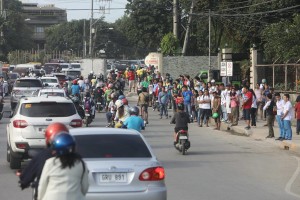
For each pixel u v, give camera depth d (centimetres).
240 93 5897
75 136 1731
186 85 5906
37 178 1208
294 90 6875
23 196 2147
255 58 7388
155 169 1662
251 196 2227
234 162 3203
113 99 4525
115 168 1630
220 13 9175
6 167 2866
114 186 1623
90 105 5209
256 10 8456
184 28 11119
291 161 3284
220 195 2230
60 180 1128
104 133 1758
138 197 1628
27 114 2777
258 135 4528
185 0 10331
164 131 4866
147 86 7606
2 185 2380
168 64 9906
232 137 4569
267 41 7531
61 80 9538
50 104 2822
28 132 2745
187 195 2211
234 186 2447
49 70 12669
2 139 4125
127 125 2969
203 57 9931
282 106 4141
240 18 8812
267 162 3225
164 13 12100
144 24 12125
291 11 8269
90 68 11600
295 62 6975
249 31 8738
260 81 7344
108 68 14850
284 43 6956
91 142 1711
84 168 1155
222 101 5394
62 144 1129
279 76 7219
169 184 2466
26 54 18012
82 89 6969
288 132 4125
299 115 4516
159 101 6169
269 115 4356
